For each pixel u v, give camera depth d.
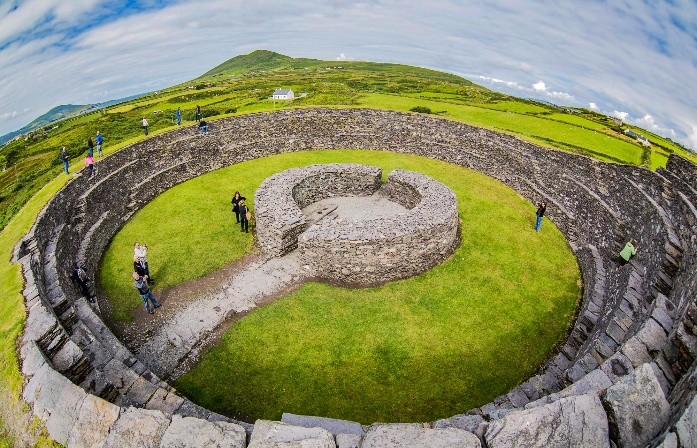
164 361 15.80
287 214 23.33
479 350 16.52
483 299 19.52
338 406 14.05
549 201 27.91
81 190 23.69
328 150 41.31
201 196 30.27
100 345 13.18
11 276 14.53
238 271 21.39
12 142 65.56
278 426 8.13
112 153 28.33
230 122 38.53
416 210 23.14
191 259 22.31
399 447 7.54
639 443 6.83
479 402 14.29
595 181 25.16
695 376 7.15
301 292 19.77
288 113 41.41
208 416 11.08
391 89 81.44
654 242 16.69
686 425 6.04
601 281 18.91
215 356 16.05
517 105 58.50
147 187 29.25
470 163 36.38
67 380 9.50
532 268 22.11
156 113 65.19
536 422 7.31
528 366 15.87
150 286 20.03
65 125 67.62
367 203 29.67
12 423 9.47
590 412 7.35
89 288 18.73
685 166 18.45
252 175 34.50
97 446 8.23
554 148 30.20
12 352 11.02
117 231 25.20
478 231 25.73
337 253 20.25
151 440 8.12
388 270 20.80
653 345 9.77
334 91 76.44
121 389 11.69
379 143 41.25
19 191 32.69
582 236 24.08
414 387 14.82
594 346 12.09
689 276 12.12
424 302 19.23
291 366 15.61
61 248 18.59
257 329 17.39
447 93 74.69
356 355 16.14
